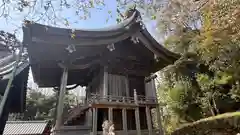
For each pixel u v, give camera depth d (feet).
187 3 26.94
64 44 22.53
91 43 24.68
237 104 41.55
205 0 26.04
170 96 54.49
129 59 32.22
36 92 97.19
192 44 46.68
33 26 18.94
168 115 59.47
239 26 25.30
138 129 28.50
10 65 16.29
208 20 29.22
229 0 23.34
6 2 10.93
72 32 21.61
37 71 29.25
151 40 29.55
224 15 25.16
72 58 25.91
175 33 41.47
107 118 29.19
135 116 29.37
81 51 26.30
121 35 27.50
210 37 32.45
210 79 46.29
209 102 46.14
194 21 34.09
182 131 44.70
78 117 31.58
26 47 19.84
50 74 33.86
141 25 28.37
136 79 34.65
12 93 17.97
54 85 38.60
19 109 21.54
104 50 28.86
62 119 23.44
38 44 21.38
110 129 23.50
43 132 52.90
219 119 33.14
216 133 33.91
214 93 44.16
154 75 34.01
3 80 15.21
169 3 26.25
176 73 55.11
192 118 49.24
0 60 17.02
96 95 28.96
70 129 23.79
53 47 22.85
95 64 31.09
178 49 51.16
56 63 27.02
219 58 38.91
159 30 38.40
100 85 30.04
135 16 27.53
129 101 30.12
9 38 16.57
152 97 32.86
